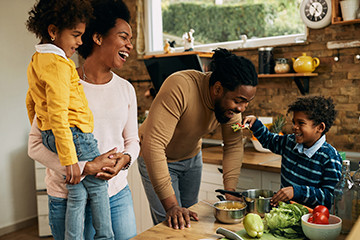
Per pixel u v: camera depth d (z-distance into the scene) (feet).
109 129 5.02
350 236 2.23
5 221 11.33
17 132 11.52
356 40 7.89
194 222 4.30
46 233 11.03
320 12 8.24
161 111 5.04
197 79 5.32
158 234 3.96
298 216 3.91
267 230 3.97
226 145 6.06
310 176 5.21
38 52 4.29
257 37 9.93
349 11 7.63
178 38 11.39
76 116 4.47
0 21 10.95
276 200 4.58
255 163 7.53
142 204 9.63
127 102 5.28
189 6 11.02
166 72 9.98
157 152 4.93
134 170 9.63
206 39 10.85
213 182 8.25
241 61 4.71
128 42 4.97
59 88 4.11
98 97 4.95
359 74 8.00
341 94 8.29
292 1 9.24
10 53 11.23
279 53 9.19
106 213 4.79
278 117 8.94
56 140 4.14
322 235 3.56
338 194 3.98
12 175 11.44
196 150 6.53
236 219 4.19
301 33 9.18
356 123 8.13
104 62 4.94
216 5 10.51
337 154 5.18
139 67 11.74
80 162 4.43
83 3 4.37
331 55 8.36
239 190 7.91
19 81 11.49
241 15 10.12
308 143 5.35
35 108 4.41
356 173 4.09
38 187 10.93
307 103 5.13
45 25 4.25
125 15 5.06
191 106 5.24
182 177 6.59
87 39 4.85
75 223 4.59
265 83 9.43
